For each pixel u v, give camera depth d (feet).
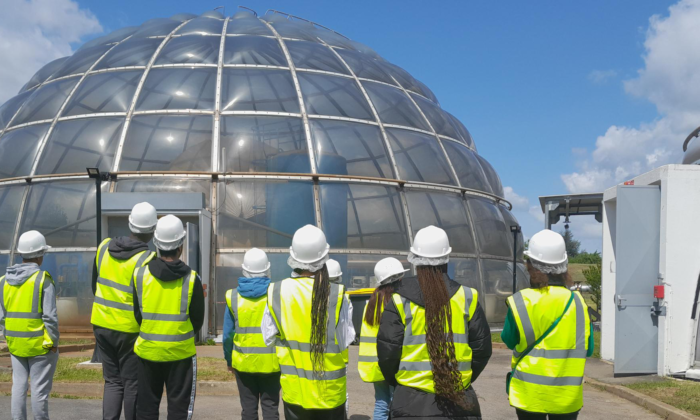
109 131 61.41
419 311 12.59
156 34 76.07
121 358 18.54
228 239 56.90
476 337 12.64
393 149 66.08
